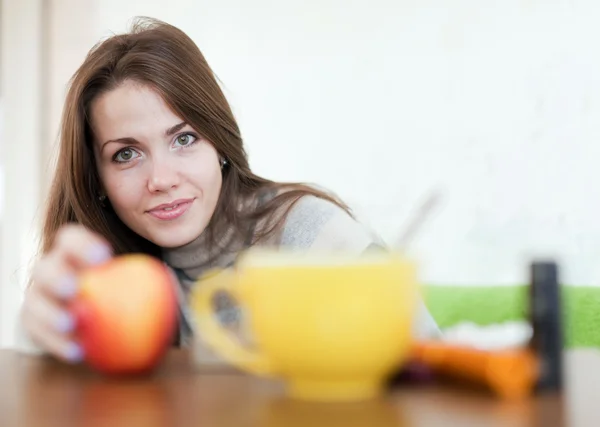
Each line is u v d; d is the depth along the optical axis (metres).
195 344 0.78
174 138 1.10
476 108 1.94
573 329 1.47
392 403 0.47
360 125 2.08
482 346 0.53
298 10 2.15
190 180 1.10
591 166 1.80
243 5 2.21
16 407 0.50
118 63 1.08
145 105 1.07
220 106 1.16
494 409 0.45
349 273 0.46
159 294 0.59
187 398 0.51
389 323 0.47
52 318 0.58
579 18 1.82
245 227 1.18
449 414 0.44
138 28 1.24
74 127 1.13
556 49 1.84
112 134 1.09
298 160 2.16
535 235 1.86
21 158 2.51
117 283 0.58
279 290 0.47
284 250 1.13
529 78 1.87
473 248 1.92
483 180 1.93
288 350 0.47
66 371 0.65
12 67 2.51
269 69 2.19
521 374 0.49
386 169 2.05
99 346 0.58
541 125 1.86
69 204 1.22
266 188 1.21
